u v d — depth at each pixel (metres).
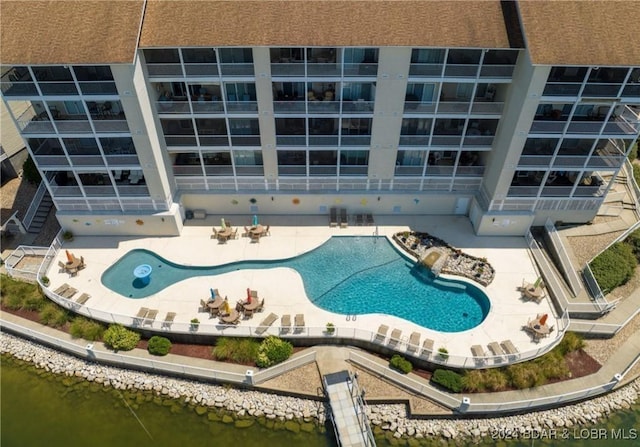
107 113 30.28
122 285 31.44
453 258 32.84
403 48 27.47
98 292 30.89
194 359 28.12
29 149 30.17
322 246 34.19
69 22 26.69
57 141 32.41
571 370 27.41
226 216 36.34
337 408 25.50
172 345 28.92
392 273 32.44
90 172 31.92
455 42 26.94
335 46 26.78
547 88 27.38
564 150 32.53
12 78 28.77
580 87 27.25
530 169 31.06
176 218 33.81
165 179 32.56
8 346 29.80
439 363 27.03
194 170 33.75
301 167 33.53
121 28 26.58
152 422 26.19
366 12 27.64
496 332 28.52
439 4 27.94
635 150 39.56
